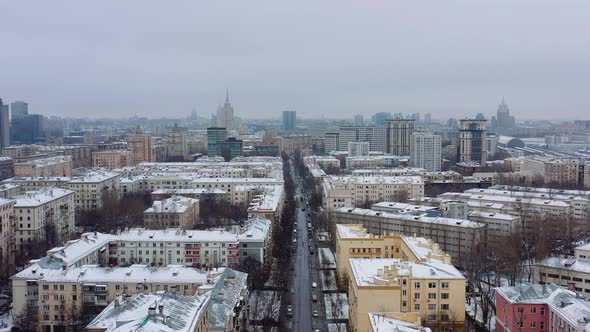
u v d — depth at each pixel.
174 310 191.38
